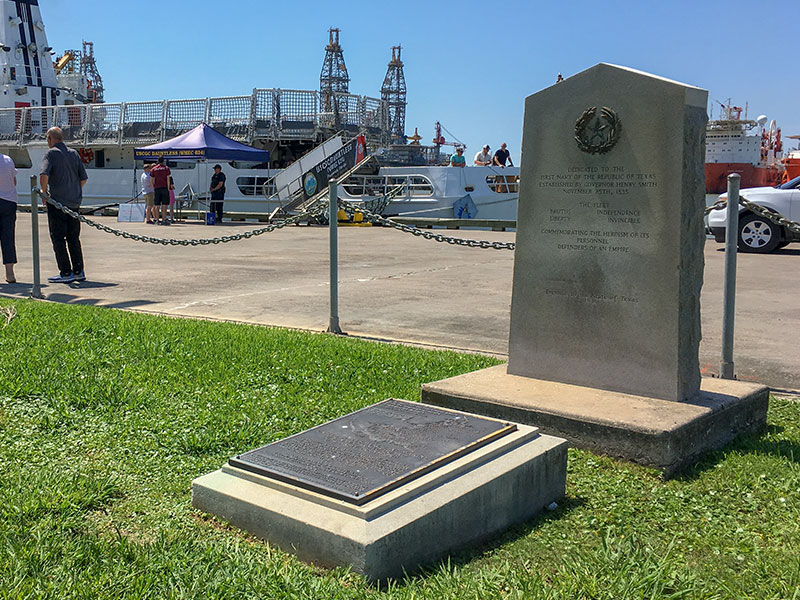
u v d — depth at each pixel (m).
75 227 12.03
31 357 6.25
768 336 8.38
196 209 30.39
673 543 3.43
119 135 31.39
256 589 2.91
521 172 5.34
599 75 4.92
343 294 11.35
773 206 17.20
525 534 3.62
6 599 2.74
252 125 28.64
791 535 3.55
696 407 4.70
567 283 5.21
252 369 6.18
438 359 6.72
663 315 4.84
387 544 3.08
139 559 3.10
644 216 4.86
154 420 4.93
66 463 4.25
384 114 31.02
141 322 8.06
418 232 7.80
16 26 34.22
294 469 3.57
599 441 4.52
